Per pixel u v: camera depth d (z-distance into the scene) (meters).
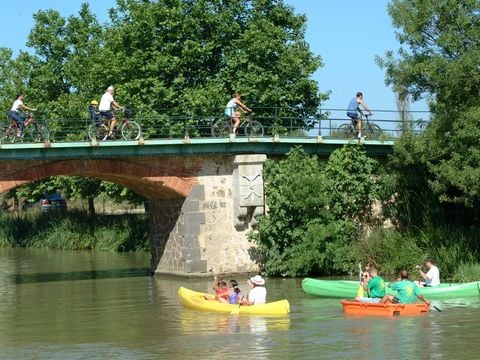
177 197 36.94
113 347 21.38
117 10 55.28
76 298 31.12
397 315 24.80
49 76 61.22
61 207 64.31
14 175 33.53
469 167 30.70
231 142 36.25
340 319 24.41
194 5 49.72
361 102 38.12
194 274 36.31
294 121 50.16
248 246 37.06
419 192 37.12
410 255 33.62
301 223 35.69
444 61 30.81
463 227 35.38
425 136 32.97
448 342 20.69
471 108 30.33
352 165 36.72
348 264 35.19
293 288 31.86
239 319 24.98
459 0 31.19
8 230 61.47
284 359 19.23
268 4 51.84
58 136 48.09
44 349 21.45
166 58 48.53
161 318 25.69
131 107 48.06
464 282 30.72
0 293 33.38
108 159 35.06
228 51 49.97
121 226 54.03
